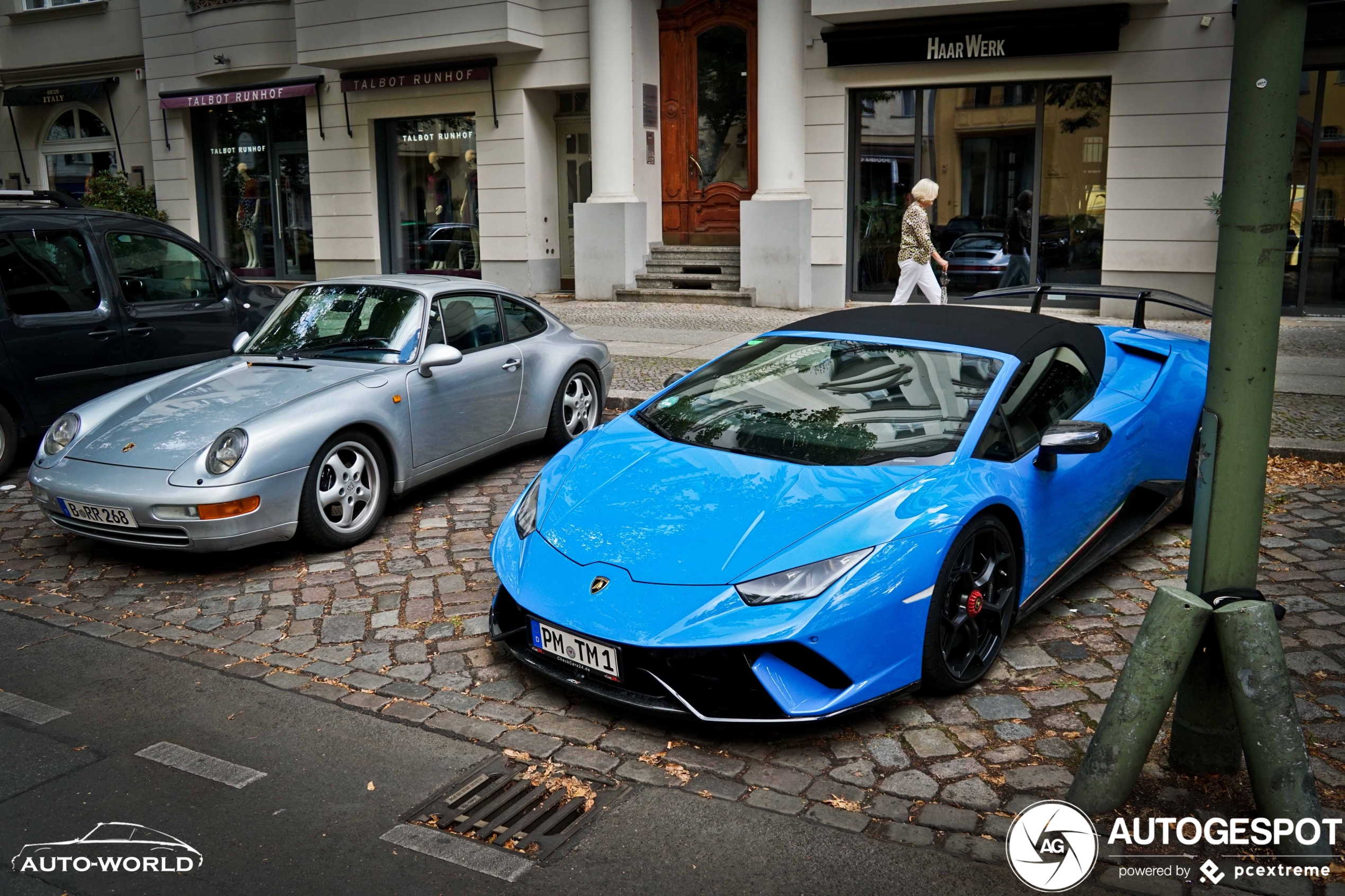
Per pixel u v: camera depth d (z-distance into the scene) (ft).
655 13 52.06
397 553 17.79
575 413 23.93
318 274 61.87
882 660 11.36
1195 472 17.58
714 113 52.19
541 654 12.44
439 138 56.85
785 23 45.65
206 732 11.88
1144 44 40.93
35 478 17.13
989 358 14.47
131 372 25.05
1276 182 9.22
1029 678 12.90
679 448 13.92
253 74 61.05
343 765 11.14
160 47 63.52
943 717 11.98
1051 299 44.50
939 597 11.81
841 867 9.30
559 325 24.04
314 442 17.07
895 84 45.14
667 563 11.66
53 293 23.72
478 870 9.33
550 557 12.47
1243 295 9.39
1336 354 33.71
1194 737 10.43
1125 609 14.97
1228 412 9.56
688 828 9.94
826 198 47.34
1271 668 9.34
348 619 15.07
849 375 14.69
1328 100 39.99
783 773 10.88
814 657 10.98
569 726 11.93
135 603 15.81
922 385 14.16
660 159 53.52
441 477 21.79
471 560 17.39
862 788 10.58
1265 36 9.08
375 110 57.62
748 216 47.78
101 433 17.54
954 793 10.46
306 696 12.75
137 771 11.05
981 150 44.98
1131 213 42.39
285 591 16.15
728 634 10.80
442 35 51.55
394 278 21.59
